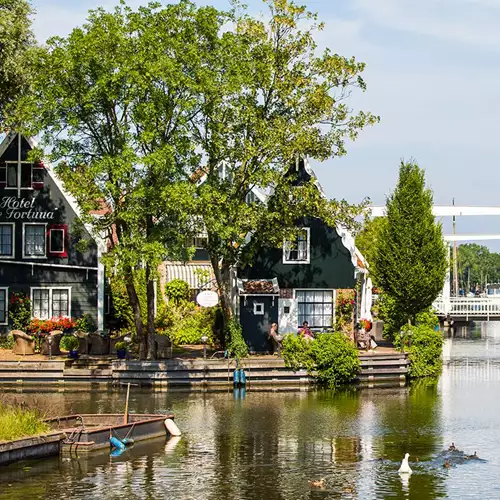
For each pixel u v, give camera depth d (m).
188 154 50.97
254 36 52.75
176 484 31.19
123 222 51.84
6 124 54.66
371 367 53.97
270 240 53.81
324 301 58.53
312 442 37.41
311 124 53.16
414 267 58.16
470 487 30.80
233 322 54.16
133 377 51.00
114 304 63.16
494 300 90.94
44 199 61.53
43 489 30.55
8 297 61.06
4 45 58.00
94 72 49.72
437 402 47.06
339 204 53.88
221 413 43.50
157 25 50.19
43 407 44.34
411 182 58.88
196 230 52.56
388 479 31.83
